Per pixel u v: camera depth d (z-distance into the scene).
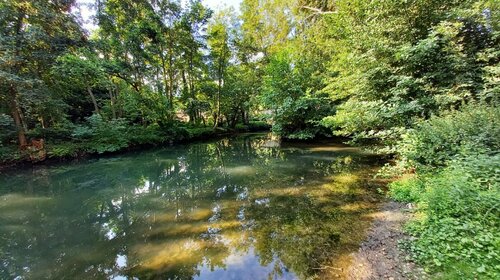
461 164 3.82
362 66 6.93
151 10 16.48
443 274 2.58
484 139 4.00
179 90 20.78
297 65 14.48
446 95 5.30
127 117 17.16
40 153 10.85
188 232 4.41
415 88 5.99
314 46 13.62
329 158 10.06
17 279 3.36
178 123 19.78
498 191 3.09
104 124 13.52
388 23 6.52
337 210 4.80
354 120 6.82
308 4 13.91
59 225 5.17
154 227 4.71
